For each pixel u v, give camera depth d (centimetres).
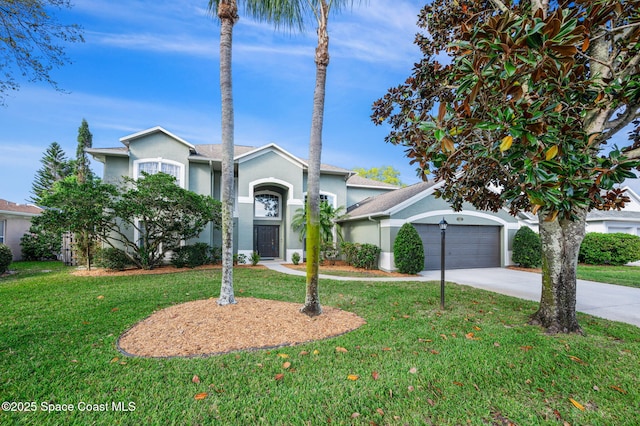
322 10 579
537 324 552
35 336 476
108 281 962
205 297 736
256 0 624
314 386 334
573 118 344
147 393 318
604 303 754
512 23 279
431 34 636
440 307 673
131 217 1242
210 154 1634
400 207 1312
